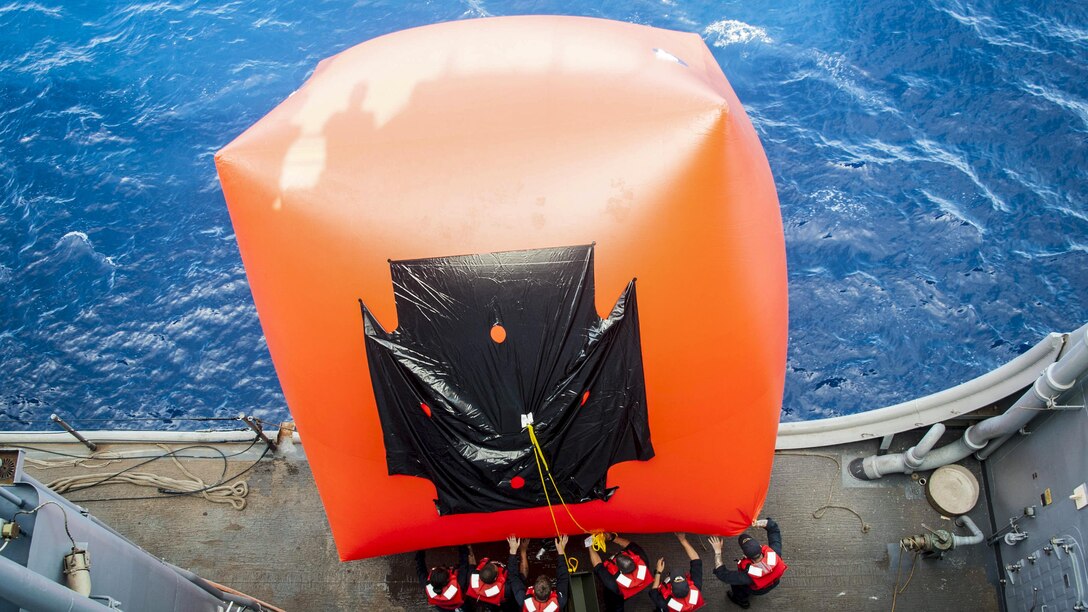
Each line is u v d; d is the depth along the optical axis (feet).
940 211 72.54
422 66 34.83
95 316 71.82
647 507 35.99
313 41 88.99
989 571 41.45
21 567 23.45
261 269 32.71
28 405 67.36
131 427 66.18
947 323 67.05
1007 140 76.48
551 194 30.89
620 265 30.96
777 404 36.32
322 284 31.63
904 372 65.36
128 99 85.51
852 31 85.05
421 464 33.60
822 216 73.00
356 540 37.32
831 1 87.20
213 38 89.51
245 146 32.78
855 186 74.59
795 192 74.59
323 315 31.96
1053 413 37.68
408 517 35.63
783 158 76.84
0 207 78.13
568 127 31.53
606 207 30.78
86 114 84.28
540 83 33.22
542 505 34.37
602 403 32.40
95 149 81.82
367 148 31.91
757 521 38.65
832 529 42.60
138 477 44.62
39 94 85.76
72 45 89.86
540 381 31.76
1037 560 38.09
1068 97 78.69
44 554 27.48
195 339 70.64
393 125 32.42
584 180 30.89
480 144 31.50
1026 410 37.65
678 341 32.07
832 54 83.66
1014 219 71.82
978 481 42.91
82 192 79.05
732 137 31.40
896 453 43.91
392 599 41.52
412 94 33.47
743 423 34.81
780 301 35.22
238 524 43.60
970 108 78.79
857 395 64.59
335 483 35.55
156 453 45.39
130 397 67.82
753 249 32.78
